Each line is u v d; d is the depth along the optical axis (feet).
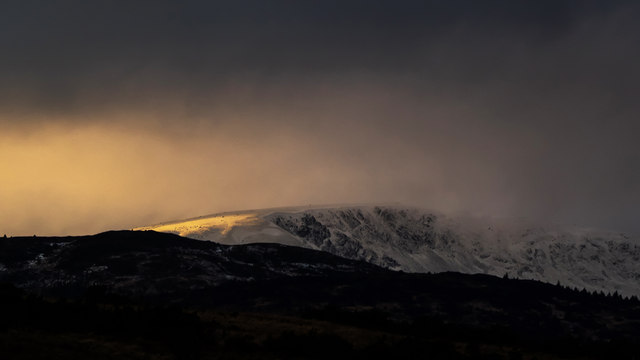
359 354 319.68
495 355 336.29
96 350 293.43
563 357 356.59
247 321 357.61
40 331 310.24
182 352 298.76
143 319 331.16
